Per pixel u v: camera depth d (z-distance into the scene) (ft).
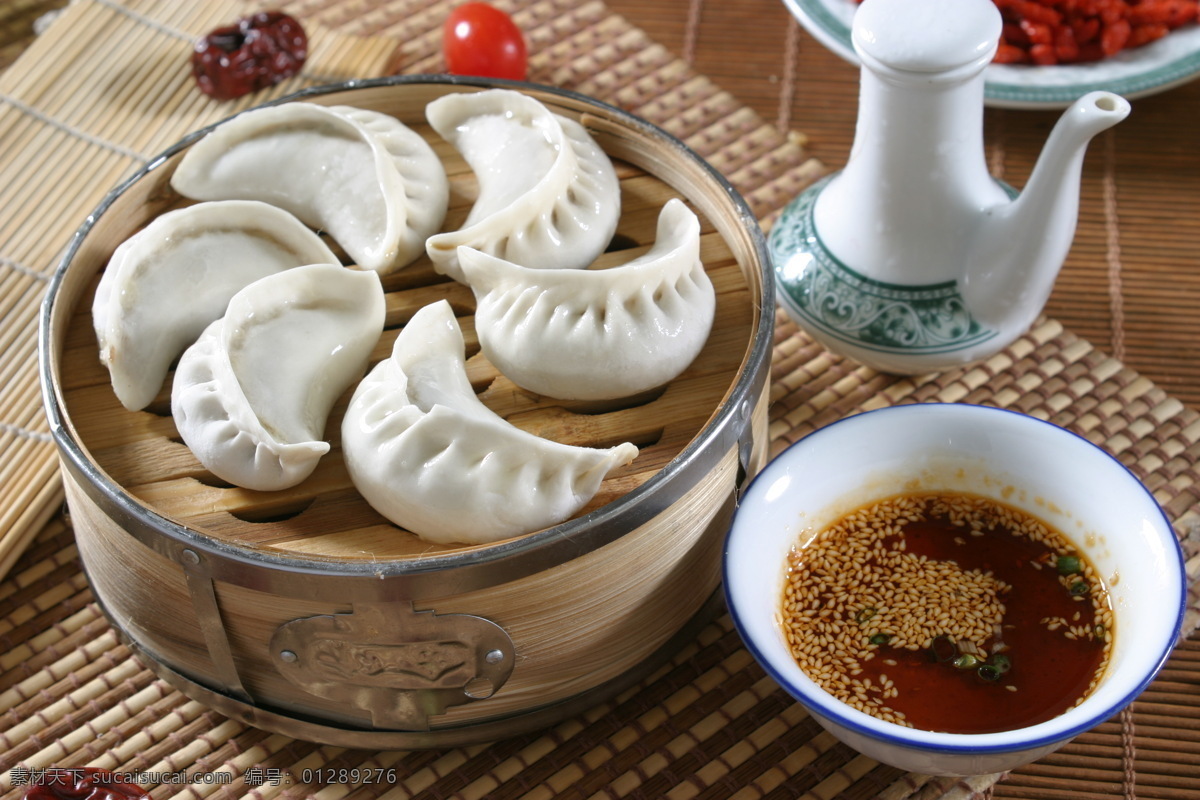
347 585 1.82
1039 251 2.13
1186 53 2.48
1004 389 2.33
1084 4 2.47
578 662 1.97
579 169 2.14
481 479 1.88
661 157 2.18
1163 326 2.39
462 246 2.03
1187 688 2.08
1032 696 1.95
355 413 1.94
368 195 2.13
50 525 2.24
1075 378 2.34
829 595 2.03
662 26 2.78
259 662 1.96
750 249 2.06
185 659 2.02
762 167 2.57
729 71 2.71
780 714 2.07
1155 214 2.51
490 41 2.54
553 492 1.90
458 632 1.88
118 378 2.00
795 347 2.39
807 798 2.01
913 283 2.21
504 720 2.00
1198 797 2.01
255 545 1.85
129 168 2.51
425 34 2.74
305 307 2.03
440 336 2.01
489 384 2.05
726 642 2.13
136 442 2.00
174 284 2.05
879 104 2.10
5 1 2.81
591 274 1.99
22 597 2.19
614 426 2.00
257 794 2.03
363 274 2.02
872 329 2.24
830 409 2.32
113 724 2.09
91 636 2.15
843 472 2.06
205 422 1.94
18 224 2.45
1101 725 2.06
